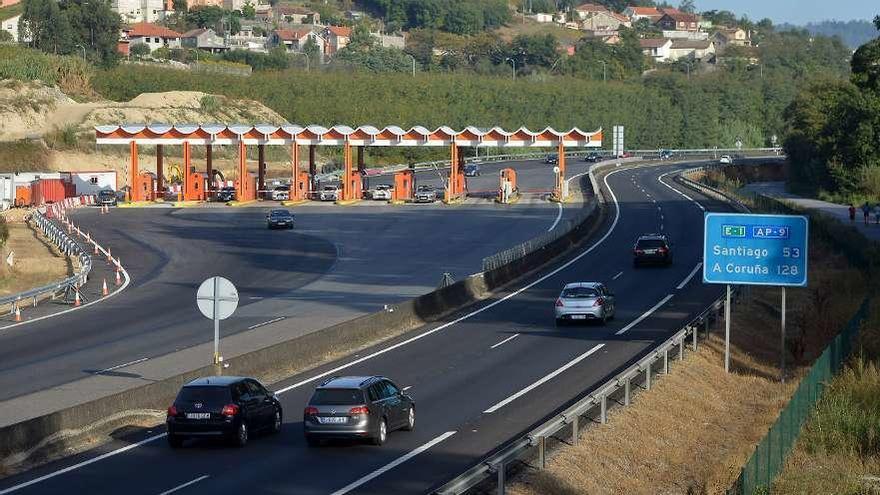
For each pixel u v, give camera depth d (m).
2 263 150.25
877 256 143.75
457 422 67.38
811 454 71.94
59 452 60.62
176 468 56.84
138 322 110.06
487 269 137.62
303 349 88.31
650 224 194.62
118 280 138.25
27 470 56.88
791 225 87.81
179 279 140.88
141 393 69.94
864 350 98.56
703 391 82.50
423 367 86.56
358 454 59.69
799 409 74.56
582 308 104.81
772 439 62.06
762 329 111.31
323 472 55.66
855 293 133.00
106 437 64.44
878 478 67.25
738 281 88.75
